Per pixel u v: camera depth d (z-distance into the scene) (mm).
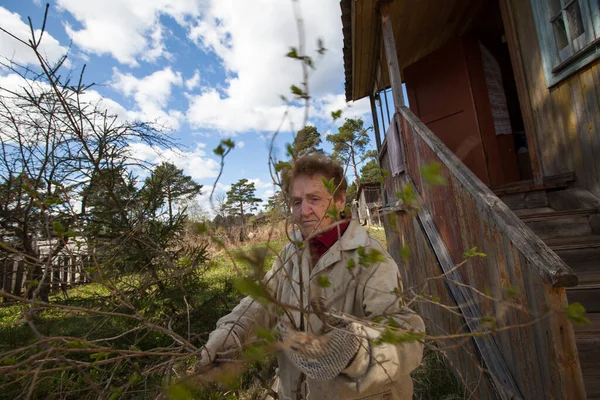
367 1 4145
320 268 1101
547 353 1357
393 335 618
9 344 2988
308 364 827
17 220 4258
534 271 1380
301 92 635
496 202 1768
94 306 2961
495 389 1875
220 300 4352
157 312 3691
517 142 5383
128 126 4680
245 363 680
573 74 3160
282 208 710
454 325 2475
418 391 2760
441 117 5582
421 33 5598
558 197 3268
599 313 2014
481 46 5473
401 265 4555
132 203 3955
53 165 3959
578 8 3055
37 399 1796
